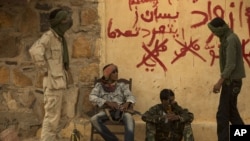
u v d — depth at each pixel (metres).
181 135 7.72
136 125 8.45
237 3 8.41
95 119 7.74
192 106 8.49
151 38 8.55
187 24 8.48
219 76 8.45
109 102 7.84
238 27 8.41
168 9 8.52
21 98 8.68
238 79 7.32
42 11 8.65
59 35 7.37
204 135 8.40
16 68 8.69
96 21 8.59
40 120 8.63
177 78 8.51
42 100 8.63
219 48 7.69
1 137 8.62
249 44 8.38
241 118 7.78
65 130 8.52
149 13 8.54
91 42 8.59
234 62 7.18
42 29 8.65
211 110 8.47
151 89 8.55
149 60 8.55
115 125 8.21
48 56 7.29
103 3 8.55
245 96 8.38
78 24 8.61
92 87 8.57
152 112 7.73
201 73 8.48
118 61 8.58
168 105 7.75
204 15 8.45
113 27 8.59
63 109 8.54
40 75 8.64
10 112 8.70
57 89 7.32
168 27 8.52
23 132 8.66
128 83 8.38
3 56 8.70
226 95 7.33
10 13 8.70
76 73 8.60
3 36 8.70
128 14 8.56
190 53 8.49
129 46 8.57
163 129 7.68
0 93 8.71
